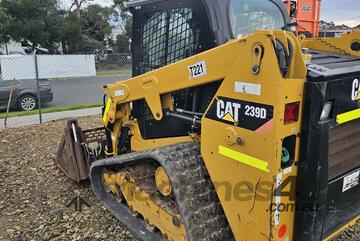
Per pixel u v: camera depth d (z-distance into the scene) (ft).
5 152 20.12
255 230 7.04
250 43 6.54
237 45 6.90
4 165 17.87
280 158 6.41
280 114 6.22
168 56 9.92
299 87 6.36
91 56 67.62
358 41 9.17
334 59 8.49
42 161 18.33
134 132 11.55
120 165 11.51
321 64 7.56
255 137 6.64
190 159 8.36
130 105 11.47
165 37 9.89
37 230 11.71
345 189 7.87
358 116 7.54
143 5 10.34
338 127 7.21
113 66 76.74
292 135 6.51
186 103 9.50
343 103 7.00
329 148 7.11
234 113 7.01
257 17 9.76
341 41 9.52
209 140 7.69
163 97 9.78
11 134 24.12
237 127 6.98
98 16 124.57
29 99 37.32
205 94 8.87
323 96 6.46
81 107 36.55
